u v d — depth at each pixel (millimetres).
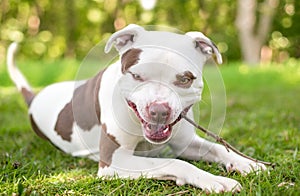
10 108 2326
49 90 1463
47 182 1093
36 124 1453
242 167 1111
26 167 1200
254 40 6719
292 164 1145
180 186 1016
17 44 1752
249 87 3639
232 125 1761
